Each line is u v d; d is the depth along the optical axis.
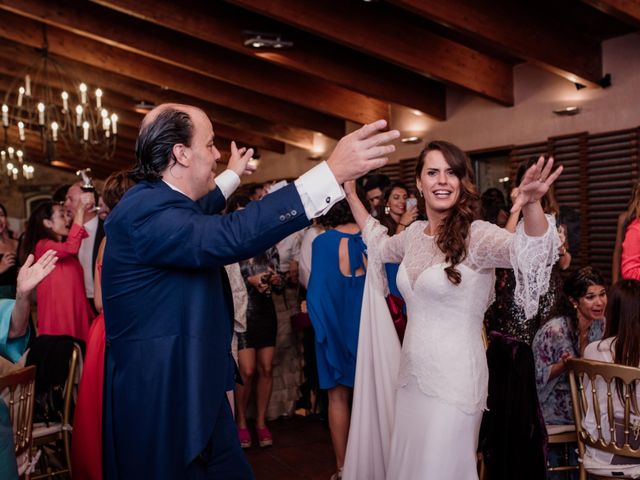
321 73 7.71
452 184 2.36
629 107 6.26
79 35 8.91
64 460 3.19
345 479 2.85
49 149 8.62
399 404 2.43
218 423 1.68
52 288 3.99
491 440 2.59
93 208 4.12
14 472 1.52
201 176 1.66
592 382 2.53
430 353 2.29
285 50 7.51
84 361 2.86
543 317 2.88
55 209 4.32
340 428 3.43
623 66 6.30
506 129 7.58
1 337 2.00
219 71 8.47
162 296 1.58
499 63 7.36
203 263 1.52
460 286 2.26
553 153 6.94
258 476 3.73
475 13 5.82
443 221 2.34
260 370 4.27
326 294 3.37
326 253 3.38
